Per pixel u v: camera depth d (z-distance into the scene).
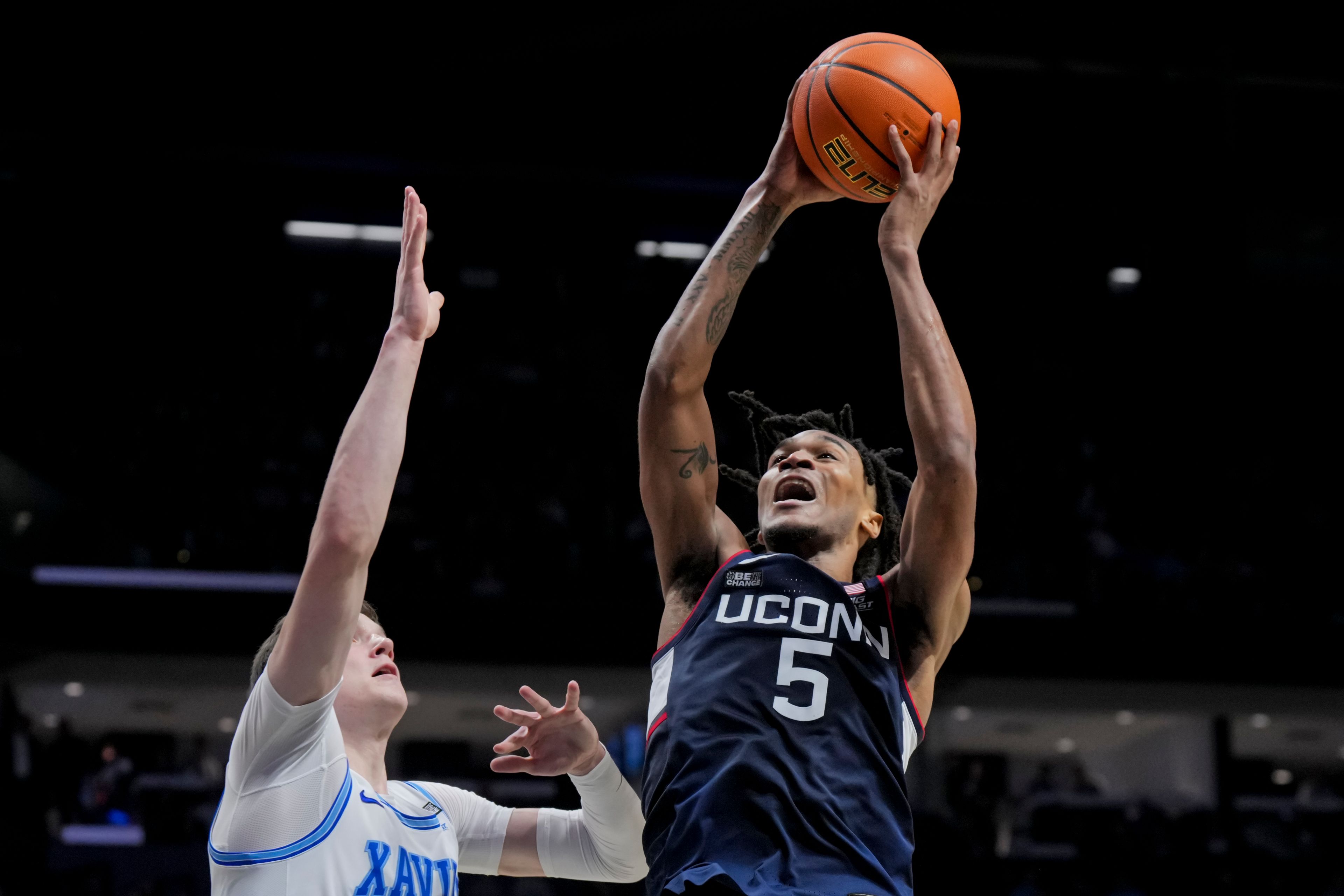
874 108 3.67
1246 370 18.88
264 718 3.08
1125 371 18.92
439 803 3.91
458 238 18.20
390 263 18.19
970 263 19.41
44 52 15.97
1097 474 17.78
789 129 3.85
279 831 3.14
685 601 3.64
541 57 16.81
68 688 14.59
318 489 15.84
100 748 14.77
